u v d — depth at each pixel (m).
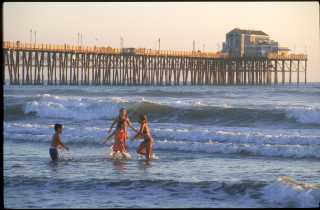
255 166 27.72
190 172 26.03
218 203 20.03
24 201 20.69
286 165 28.00
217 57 188.62
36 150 33.91
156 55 172.75
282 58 198.50
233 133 38.25
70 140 37.66
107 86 163.75
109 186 22.83
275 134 39.22
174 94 96.25
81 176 25.03
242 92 99.44
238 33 198.88
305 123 47.56
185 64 182.12
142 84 172.88
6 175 25.30
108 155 31.75
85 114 58.25
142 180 23.47
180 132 38.41
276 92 99.38
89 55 161.75
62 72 157.12
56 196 21.44
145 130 30.50
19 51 148.88
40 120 55.41
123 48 167.62
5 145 36.25
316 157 30.31
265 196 20.58
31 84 151.75
